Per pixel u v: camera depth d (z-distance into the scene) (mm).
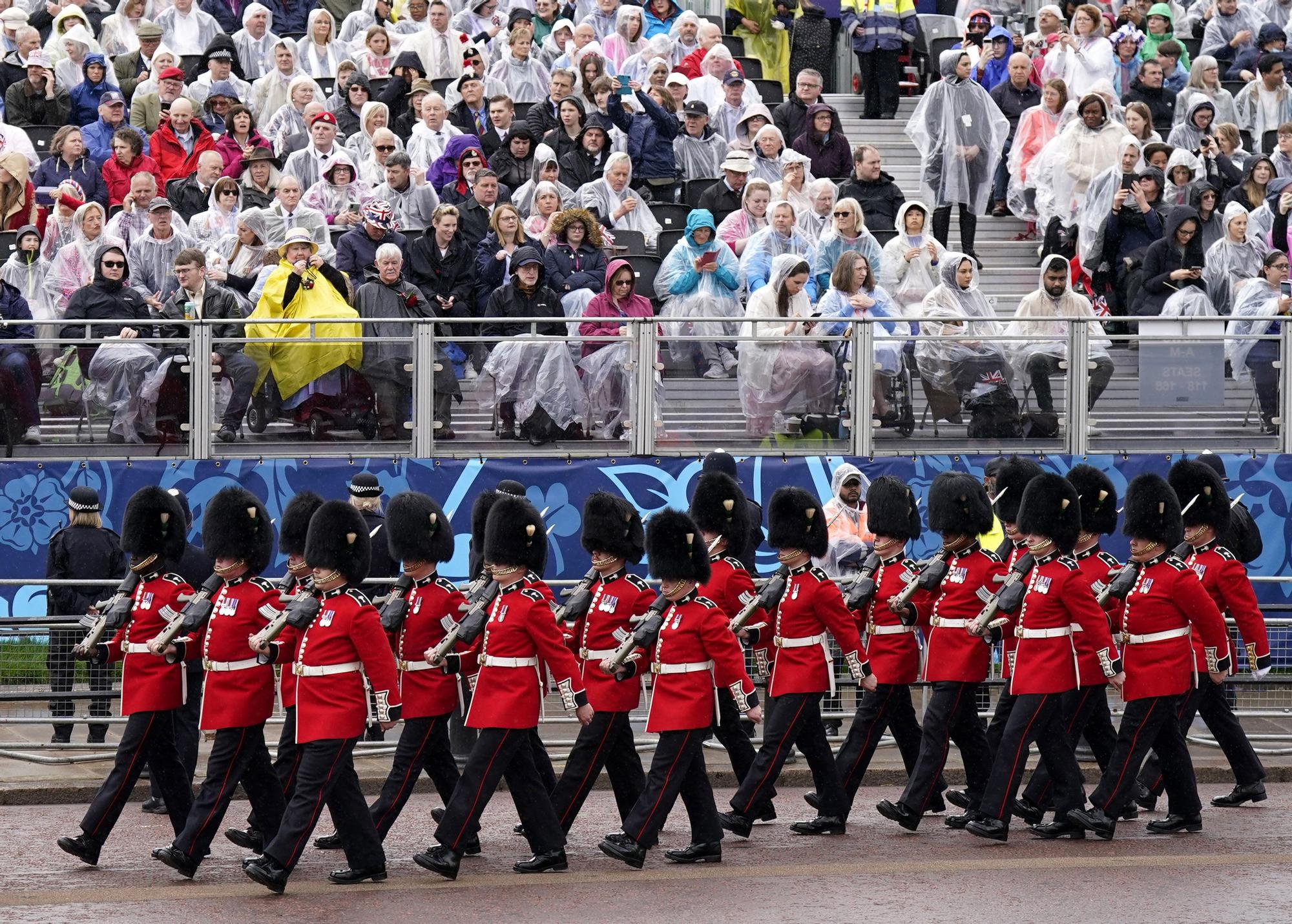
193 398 62406
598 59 81812
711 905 38531
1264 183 80812
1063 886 40219
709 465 56781
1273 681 54688
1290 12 99000
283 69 82500
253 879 40125
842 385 64188
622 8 90875
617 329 63938
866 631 48625
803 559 46000
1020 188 83250
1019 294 79125
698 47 89375
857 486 61594
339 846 45219
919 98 92562
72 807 48625
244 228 70312
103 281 64875
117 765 42219
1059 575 45062
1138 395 65750
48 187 74875
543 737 55188
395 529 43875
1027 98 85688
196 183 74375
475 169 74188
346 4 95062
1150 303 73688
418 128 79312
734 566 47281
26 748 52094
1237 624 49875
